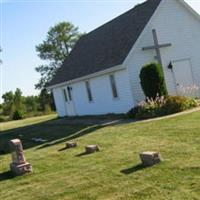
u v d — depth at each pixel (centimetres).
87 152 1338
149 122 1870
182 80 2720
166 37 2681
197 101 2350
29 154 1579
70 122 2922
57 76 3788
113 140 1520
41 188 985
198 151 1041
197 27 2803
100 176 980
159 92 2297
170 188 791
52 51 7100
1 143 2380
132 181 888
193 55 2773
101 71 2727
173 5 2716
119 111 2700
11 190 1026
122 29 2883
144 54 2572
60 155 1390
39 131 2669
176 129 1470
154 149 1179
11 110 6744
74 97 3400
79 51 3616
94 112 3077
